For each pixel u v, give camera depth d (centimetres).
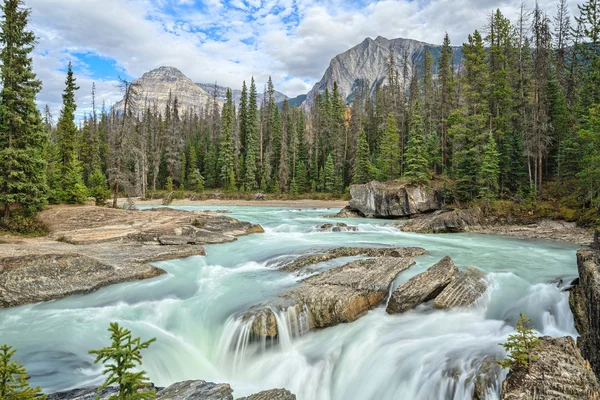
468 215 2827
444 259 1356
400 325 995
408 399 753
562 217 2633
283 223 2995
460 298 1080
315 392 853
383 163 5197
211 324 1041
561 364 634
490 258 1642
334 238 2256
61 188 2859
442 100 4675
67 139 3588
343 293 1066
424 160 3600
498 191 3384
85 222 2212
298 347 979
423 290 1090
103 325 1024
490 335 919
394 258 1452
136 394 339
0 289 1122
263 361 940
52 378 774
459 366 750
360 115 7344
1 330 972
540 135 3178
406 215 3466
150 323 1060
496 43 4494
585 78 3622
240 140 7744
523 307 1057
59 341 927
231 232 2319
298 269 1429
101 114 8181
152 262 1560
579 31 4244
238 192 6581
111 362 853
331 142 6875
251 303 1091
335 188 6191
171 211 2805
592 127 2483
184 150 8119
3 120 2097
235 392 828
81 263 1330
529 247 1997
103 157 6353
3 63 2119
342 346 940
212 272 1490
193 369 916
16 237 1834
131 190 3334
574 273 1321
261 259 1655
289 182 6956
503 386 607
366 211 3684
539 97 3528
